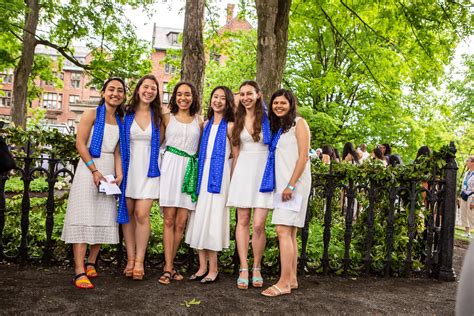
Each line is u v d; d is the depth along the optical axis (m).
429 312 3.76
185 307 3.50
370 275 5.00
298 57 20.64
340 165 4.91
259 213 4.13
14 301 3.41
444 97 19.72
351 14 12.02
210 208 4.16
